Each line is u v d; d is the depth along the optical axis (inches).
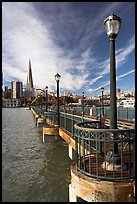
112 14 193.8
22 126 1489.9
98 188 170.7
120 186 166.6
